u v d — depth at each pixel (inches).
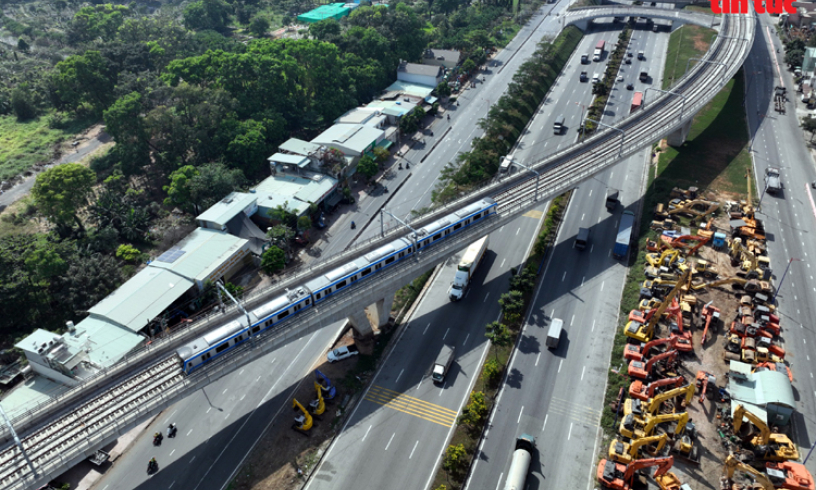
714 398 4124.0
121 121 6791.3
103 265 5447.8
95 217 6200.8
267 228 6422.2
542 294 5241.1
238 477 3804.1
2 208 6761.8
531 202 5438.0
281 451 3964.1
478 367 4544.8
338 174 6870.1
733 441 3828.7
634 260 5600.4
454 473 3745.1
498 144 7524.6
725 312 4877.0
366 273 4547.2
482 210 5167.3
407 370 4544.8
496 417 4116.6
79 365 4343.0
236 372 4618.6
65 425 3585.1
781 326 4744.1
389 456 3892.7
